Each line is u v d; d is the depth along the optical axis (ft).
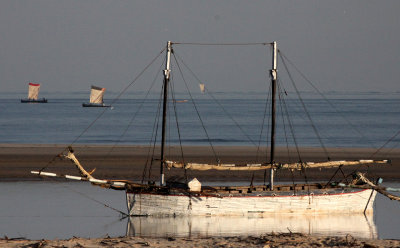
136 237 364.17
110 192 599.57
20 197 554.87
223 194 501.97
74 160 495.41
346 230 439.22
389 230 439.63
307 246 324.39
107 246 321.11
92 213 492.13
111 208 516.32
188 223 465.47
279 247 321.93
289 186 533.55
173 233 419.95
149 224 458.09
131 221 469.16
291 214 513.45
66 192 589.73
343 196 523.29
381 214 519.19
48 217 468.34
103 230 426.92
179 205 494.59
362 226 458.50
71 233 411.95
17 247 316.81
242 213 505.25
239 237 361.30
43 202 532.32
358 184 527.81
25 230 417.69
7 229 419.74
